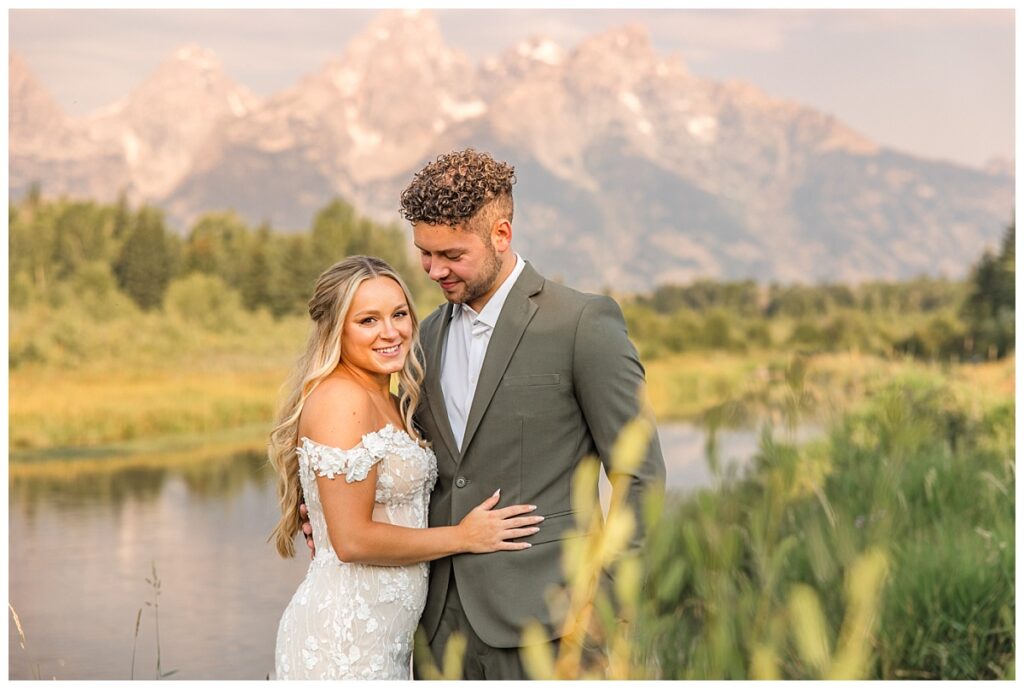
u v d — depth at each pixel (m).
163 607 6.88
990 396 6.65
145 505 10.48
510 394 2.09
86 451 13.20
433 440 2.22
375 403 2.18
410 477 2.13
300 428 2.17
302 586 2.22
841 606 2.12
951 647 3.05
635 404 2.02
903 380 6.88
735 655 0.93
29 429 13.12
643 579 0.96
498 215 2.08
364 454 2.08
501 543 2.05
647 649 0.96
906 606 3.11
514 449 2.09
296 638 2.16
